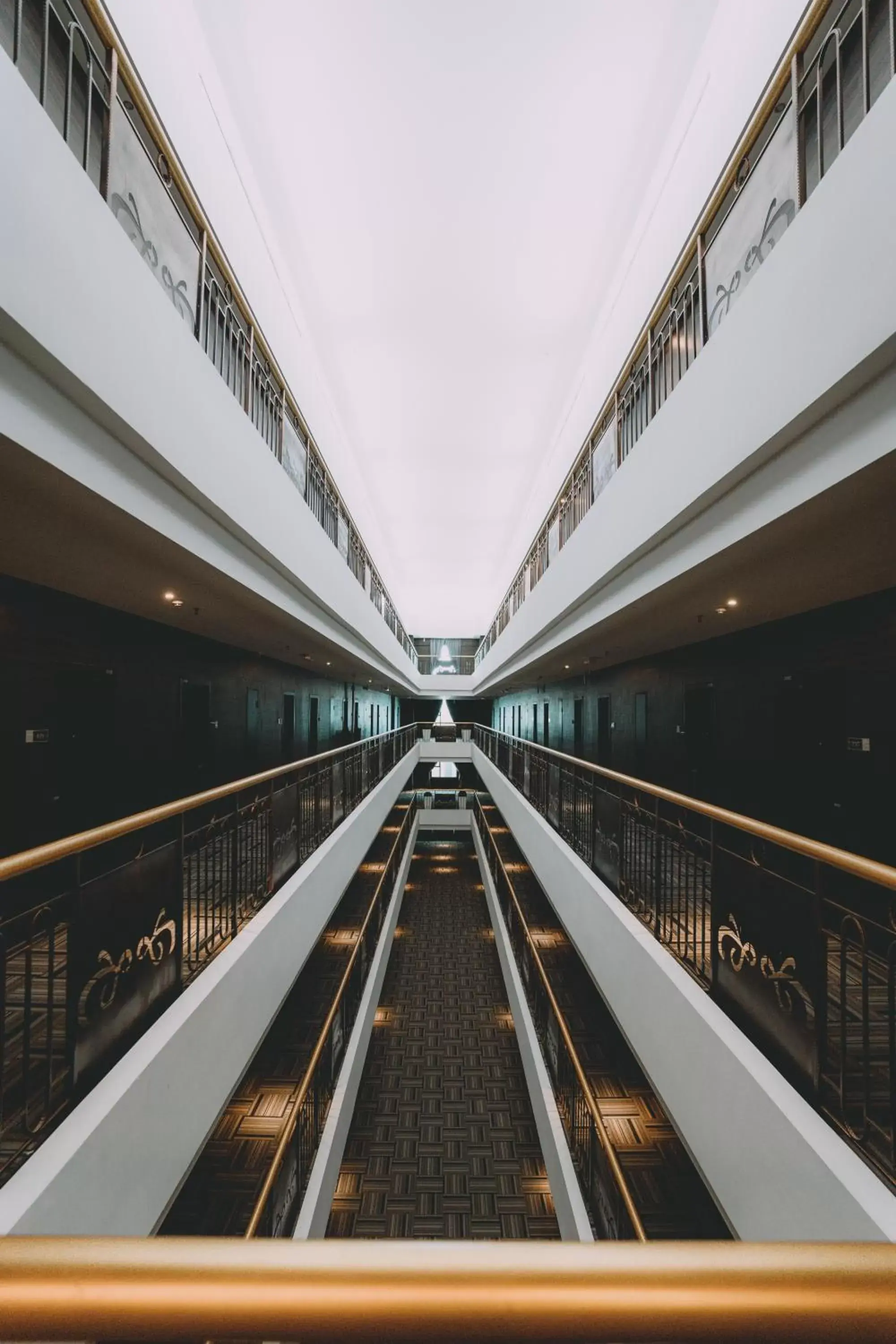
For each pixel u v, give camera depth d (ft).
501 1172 20.98
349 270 19.99
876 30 8.12
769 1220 6.27
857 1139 5.65
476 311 22.00
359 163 16.10
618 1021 11.73
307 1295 1.81
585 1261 1.88
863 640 14.08
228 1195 14.87
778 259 8.23
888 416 6.67
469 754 73.92
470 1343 1.81
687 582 13.23
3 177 5.95
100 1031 6.62
